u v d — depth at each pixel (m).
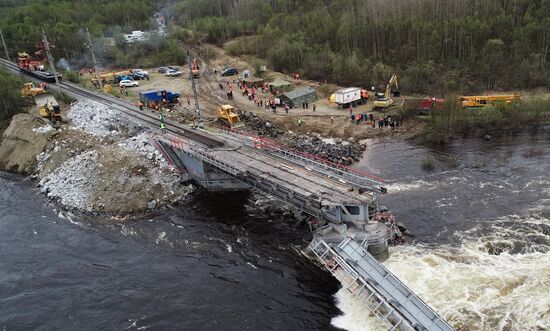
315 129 83.31
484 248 48.19
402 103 92.31
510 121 80.12
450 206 56.50
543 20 106.69
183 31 159.25
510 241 48.88
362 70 109.75
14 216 63.59
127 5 176.62
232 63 130.38
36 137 81.69
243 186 66.12
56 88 105.88
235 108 94.06
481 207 55.66
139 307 44.38
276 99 95.62
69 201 65.69
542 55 102.75
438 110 81.44
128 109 89.50
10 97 96.31
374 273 42.25
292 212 58.72
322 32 130.50
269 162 60.59
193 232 56.56
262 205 61.53
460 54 108.31
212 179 65.75
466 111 80.75
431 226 52.88
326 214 49.53
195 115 87.12
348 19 129.12
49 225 60.50
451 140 76.88
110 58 140.12
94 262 51.97
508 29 109.50
